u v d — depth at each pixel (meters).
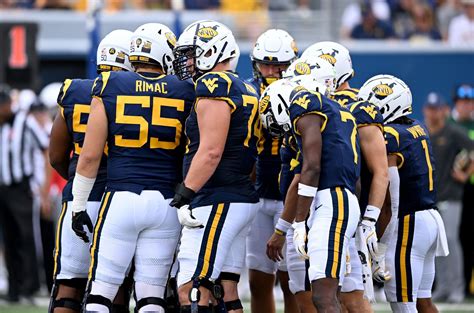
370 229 23.86
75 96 24.64
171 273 25.28
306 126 22.62
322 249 22.50
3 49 43.94
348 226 22.70
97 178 24.59
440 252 26.33
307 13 57.25
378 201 23.92
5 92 41.88
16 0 56.81
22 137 41.81
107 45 25.00
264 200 26.98
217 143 22.98
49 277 42.09
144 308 23.50
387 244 25.28
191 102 24.03
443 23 60.03
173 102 23.84
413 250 25.73
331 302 22.31
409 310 25.83
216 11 57.31
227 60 24.42
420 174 25.78
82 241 24.41
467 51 54.31
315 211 22.84
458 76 54.44
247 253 27.52
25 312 37.53
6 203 41.69
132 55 24.16
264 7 58.16
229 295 24.00
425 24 59.16
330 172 22.78
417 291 26.12
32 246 41.88
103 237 23.38
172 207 23.69
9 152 41.56
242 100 23.53
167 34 24.36
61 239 24.56
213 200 23.47
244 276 43.25
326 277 22.44
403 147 25.52
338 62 25.83
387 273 25.20
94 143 23.41
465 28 58.19
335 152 22.78
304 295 25.19
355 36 56.78
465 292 44.38
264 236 27.22
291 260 25.22
